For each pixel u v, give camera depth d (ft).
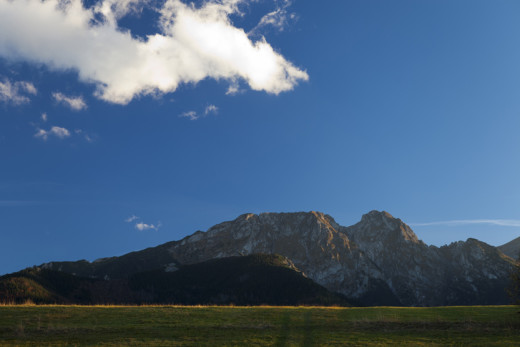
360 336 138.92
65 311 165.58
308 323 157.07
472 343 128.57
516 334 138.21
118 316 161.27
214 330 143.64
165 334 136.77
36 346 119.75
